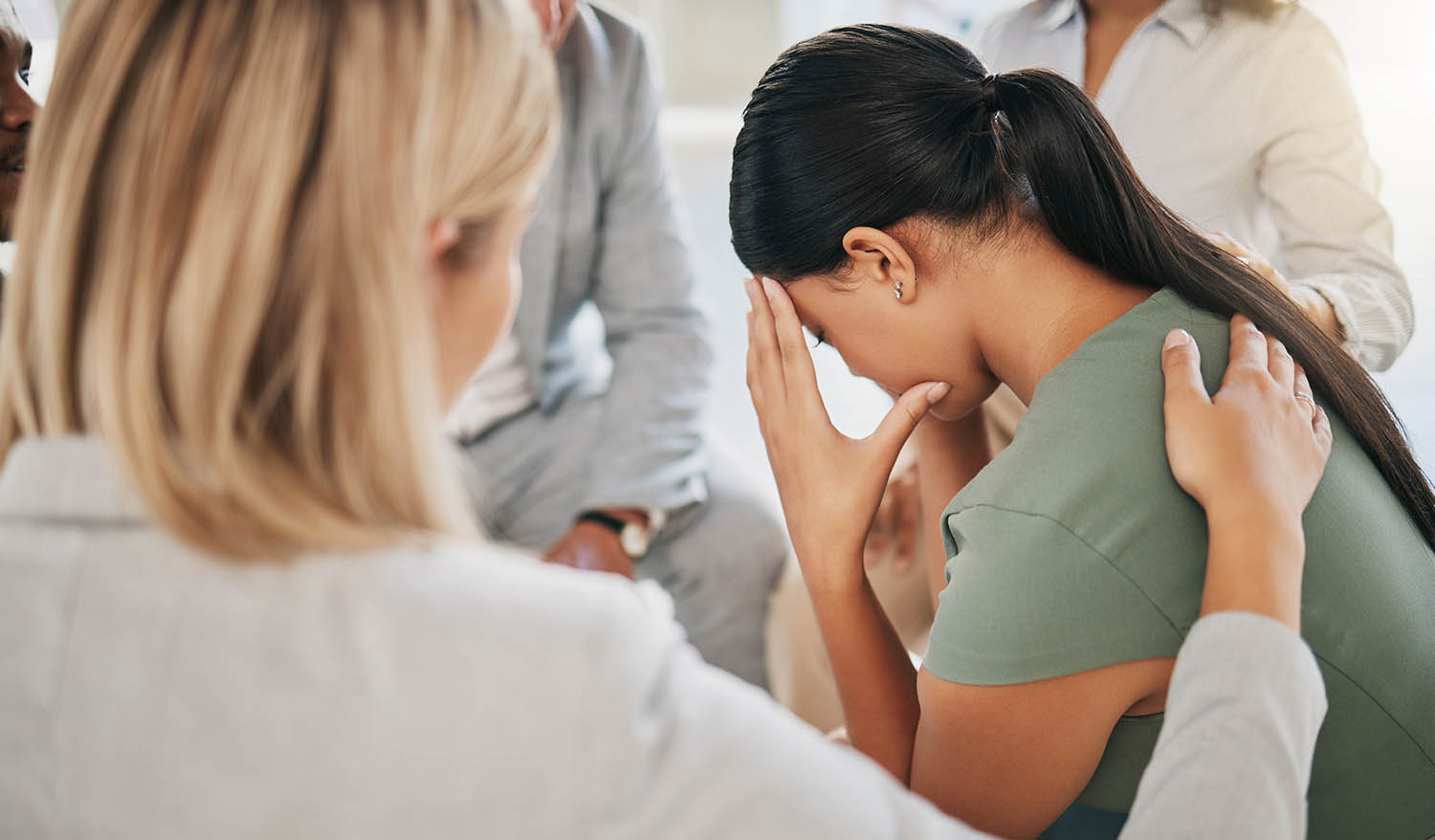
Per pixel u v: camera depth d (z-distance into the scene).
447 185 0.52
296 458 0.49
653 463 1.49
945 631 0.79
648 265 1.54
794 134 0.88
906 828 0.49
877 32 0.90
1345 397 0.86
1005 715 0.78
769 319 0.99
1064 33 1.59
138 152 0.47
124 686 0.46
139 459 0.47
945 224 0.86
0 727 0.47
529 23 0.56
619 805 0.45
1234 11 1.49
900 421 0.95
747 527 1.56
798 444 0.99
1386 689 0.78
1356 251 1.48
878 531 1.54
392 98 0.48
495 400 1.54
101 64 0.49
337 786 0.45
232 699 0.46
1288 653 0.64
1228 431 0.74
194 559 0.47
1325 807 0.81
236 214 0.47
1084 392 0.80
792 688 1.56
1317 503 0.79
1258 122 1.48
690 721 0.46
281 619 0.46
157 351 0.48
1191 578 0.75
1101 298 0.86
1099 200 0.84
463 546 0.51
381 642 0.46
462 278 0.57
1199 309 0.85
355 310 0.48
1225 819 0.59
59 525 0.49
